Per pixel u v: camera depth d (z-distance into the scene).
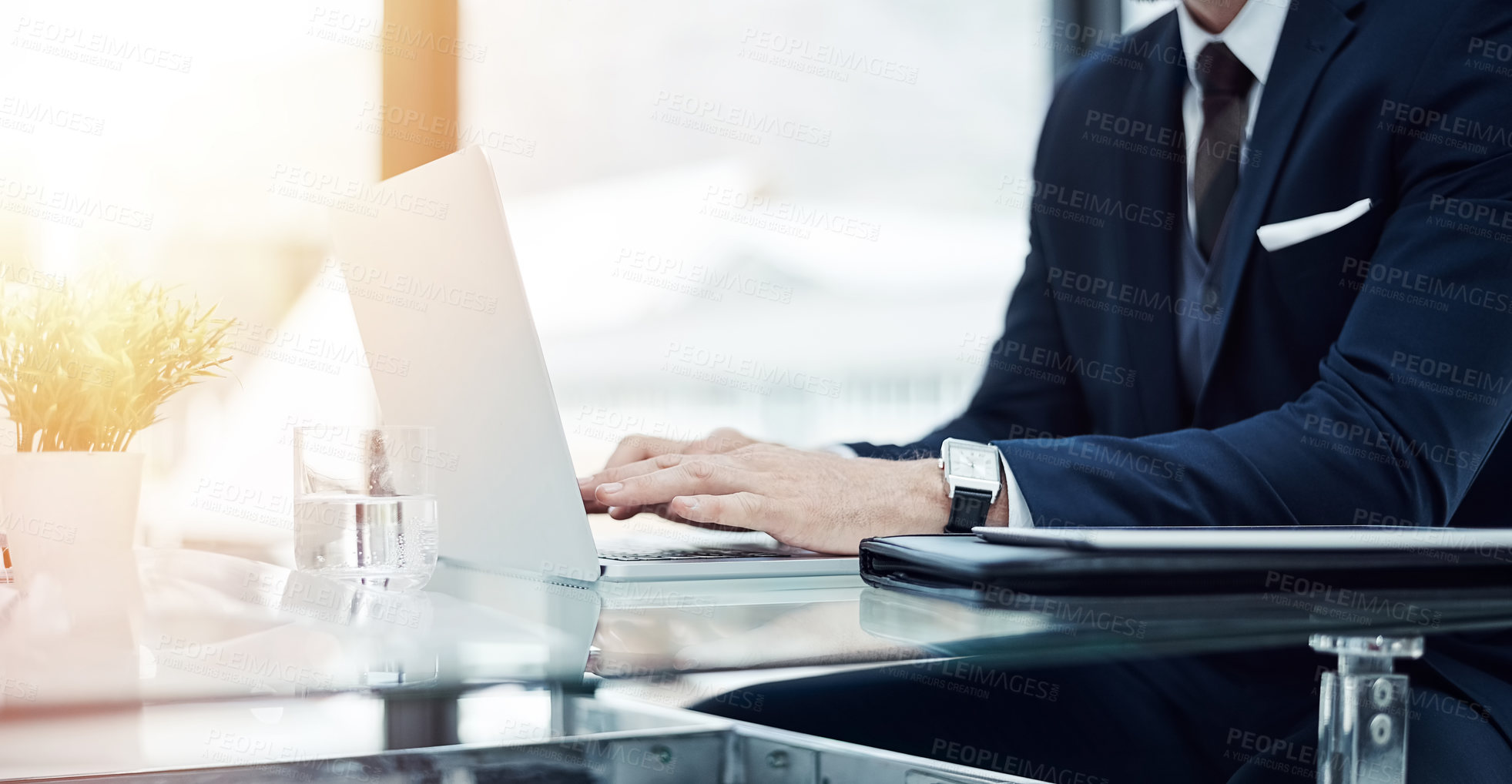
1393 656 0.44
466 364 0.76
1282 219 1.39
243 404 3.76
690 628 0.53
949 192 5.02
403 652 0.49
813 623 0.52
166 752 0.36
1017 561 0.53
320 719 0.39
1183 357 1.55
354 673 0.45
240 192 3.93
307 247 3.99
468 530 0.83
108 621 0.56
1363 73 1.35
